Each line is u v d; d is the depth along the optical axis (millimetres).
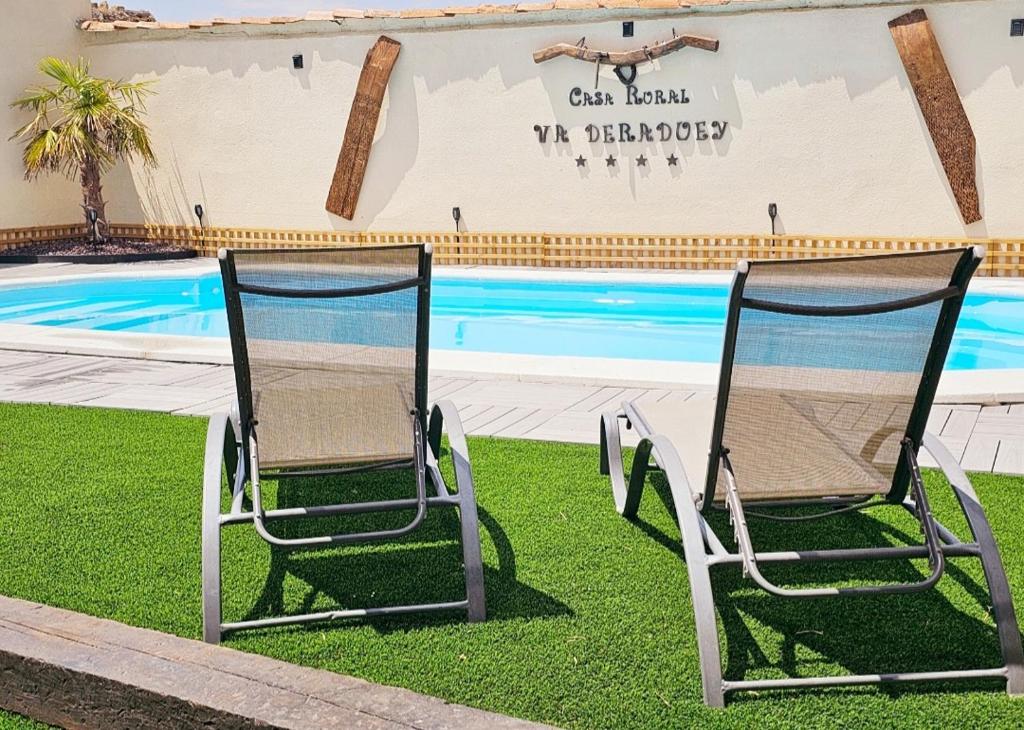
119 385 6656
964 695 2617
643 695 2611
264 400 3307
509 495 4242
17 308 12445
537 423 5508
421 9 13531
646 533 3785
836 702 2582
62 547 3654
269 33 14531
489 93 13633
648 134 12977
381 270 3158
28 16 15242
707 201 12930
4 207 15328
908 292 2736
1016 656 2656
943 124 11633
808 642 2918
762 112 12445
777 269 2627
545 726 2348
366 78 14031
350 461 3461
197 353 7488
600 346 10000
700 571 2742
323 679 2576
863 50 11883
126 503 4148
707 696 2578
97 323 11438
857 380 2865
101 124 14469
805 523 3873
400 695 2490
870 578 3352
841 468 3012
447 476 4496
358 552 3619
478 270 13250
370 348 3287
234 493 3295
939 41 11547
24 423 5543
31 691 2756
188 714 2506
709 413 4008
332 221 14852
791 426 2922
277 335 3201
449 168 14078
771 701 2590
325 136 14594
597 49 12992
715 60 12492
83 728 2709
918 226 12078
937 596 3199
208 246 15734
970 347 9492
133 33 15422
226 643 2918
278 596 3262
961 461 4574
